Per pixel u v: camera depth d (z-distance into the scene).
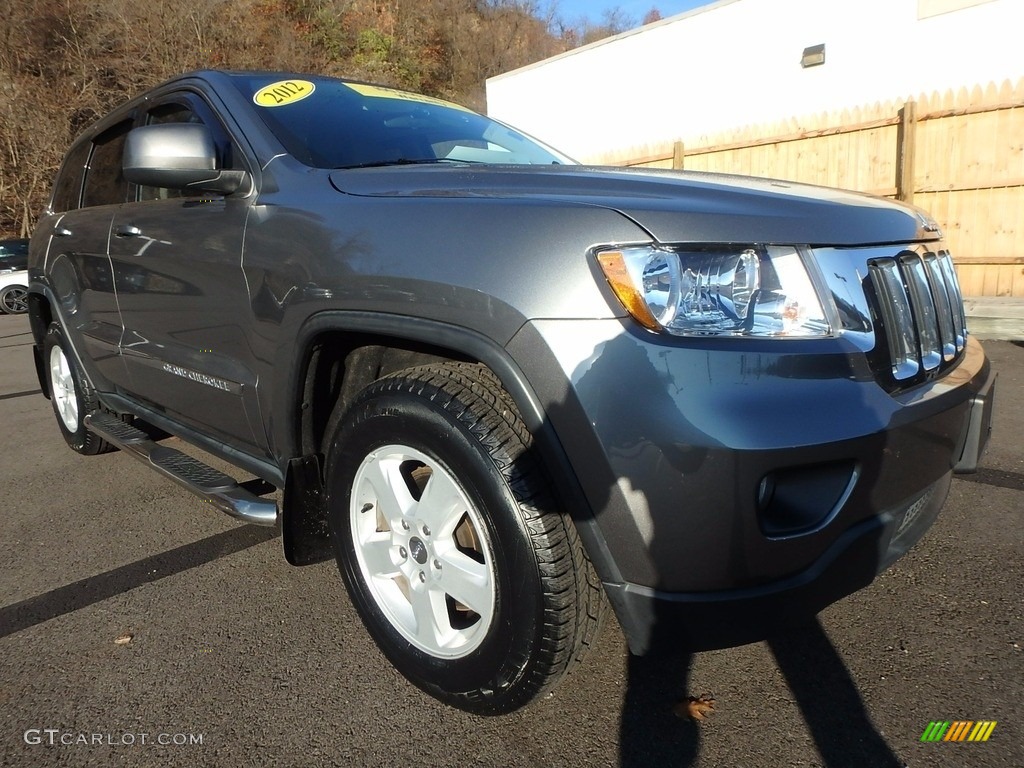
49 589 2.80
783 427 1.55
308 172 2.37
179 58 24.28
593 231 1.65
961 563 2.73
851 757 1.83
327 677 2.22
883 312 1.85
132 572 2.93
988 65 8.27
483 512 1.76
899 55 8.97
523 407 1.68
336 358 2.26
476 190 1.97
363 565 2.16
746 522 1.54
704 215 1.66
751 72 10.58
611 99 12.75
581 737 1.94
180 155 2.38
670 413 1.53
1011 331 6.45
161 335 3.01
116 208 3.41
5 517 3.54
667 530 1.56
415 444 1.91
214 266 2.53
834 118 9.62
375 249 1.95
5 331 12.28
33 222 22.66
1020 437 4.06
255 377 2.43
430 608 1.98
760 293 1.65
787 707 2.02
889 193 8.78
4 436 5.08
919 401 1.83
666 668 2.20
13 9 22.53
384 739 1.95
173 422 3.25
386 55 30.70
